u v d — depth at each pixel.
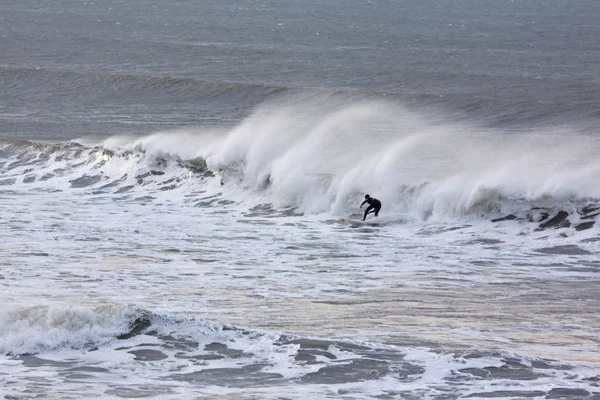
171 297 45.88
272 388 29.12
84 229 69.94
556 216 71.19
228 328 35.44
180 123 143.62
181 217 79.44
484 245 66.44
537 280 53.78
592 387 29.27
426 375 30.47
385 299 46.88
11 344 33.12
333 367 31.33
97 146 110.00
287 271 55.38
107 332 34.47
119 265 55.19
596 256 61.88
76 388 28.95
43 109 162.12
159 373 30.72
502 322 41.53
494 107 155.12
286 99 171.38
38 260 55.75
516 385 29.42
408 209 77.94
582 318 43.03
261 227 74.50
